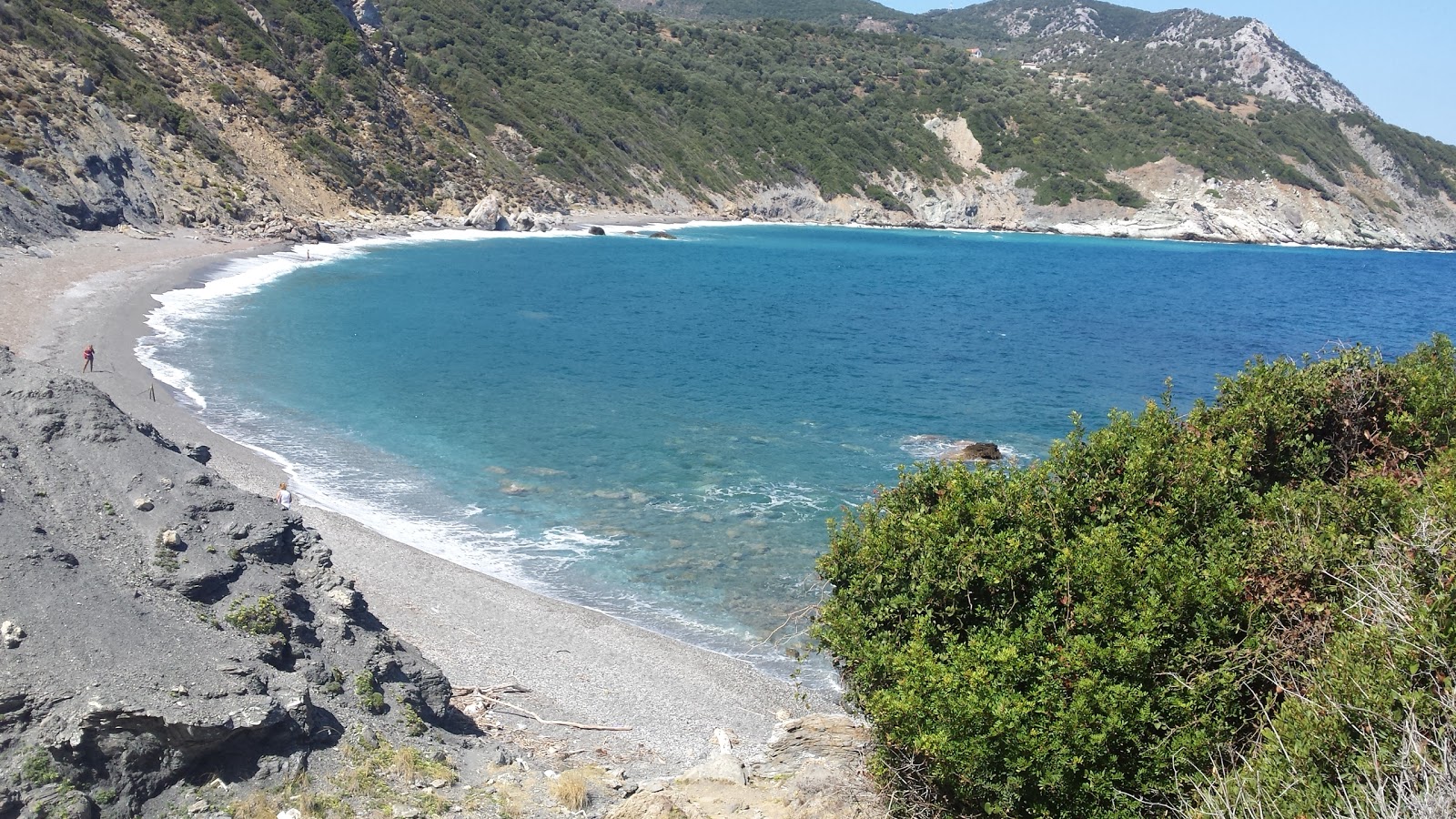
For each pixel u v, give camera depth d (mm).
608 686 19125
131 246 61219
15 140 58062
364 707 14727
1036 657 10602
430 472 31156
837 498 30375
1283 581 10453
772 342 58562
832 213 164250
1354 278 118125
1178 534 11828
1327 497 11812
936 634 11891
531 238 107062
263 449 31781
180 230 69188
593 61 161750
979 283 97562
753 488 31125
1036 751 9742
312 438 33594
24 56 66125
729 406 42188
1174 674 9781
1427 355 15625
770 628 22156
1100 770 9734
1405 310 85375
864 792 11914
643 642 21141
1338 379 14883
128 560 14883
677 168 150625
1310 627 10000
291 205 83875
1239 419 14117
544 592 23312
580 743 16703
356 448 33000
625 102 153500
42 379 17656
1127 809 9453
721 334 60531
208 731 12078
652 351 53781
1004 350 59125
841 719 14531
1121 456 13250
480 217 106250
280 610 15094
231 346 45344
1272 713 9664
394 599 21734
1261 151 188250
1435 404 13711
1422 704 7766
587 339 56312
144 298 50906
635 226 126750
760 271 97188
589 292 75062
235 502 17094
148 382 36750
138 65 78500
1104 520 12281
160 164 71875
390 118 104938
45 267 51094
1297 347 63281
